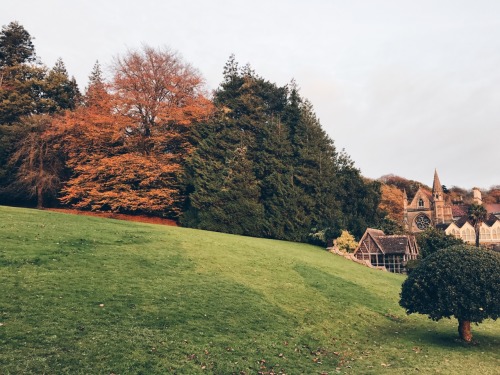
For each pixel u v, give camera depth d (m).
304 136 59.75
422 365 15.45
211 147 54.81
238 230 51.16
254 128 61.03
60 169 54.53
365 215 59.97
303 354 16.14
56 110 63.00
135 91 51.16
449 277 18.58
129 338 14.19
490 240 95.69
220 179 52.38
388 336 20.17
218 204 51.19
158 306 17.84
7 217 28.69
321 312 22.22
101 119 49.03
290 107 63.34
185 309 18.14
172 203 52.16
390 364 15.59
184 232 35.28
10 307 14.91
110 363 12.30
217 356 14.28
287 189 55.06
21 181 50.44
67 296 16.95
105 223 33.47
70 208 55.41
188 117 54.16
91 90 60.69
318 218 55.38
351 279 31.81
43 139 51.19
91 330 14.30
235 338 16.25
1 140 52.69
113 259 23.23
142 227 34.41
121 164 47.62
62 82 66.50
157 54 53.31
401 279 39.12
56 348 12.61
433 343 18.92
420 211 101.81
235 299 20.84
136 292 18.95
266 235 52.72
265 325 18.44
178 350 14.07
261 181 55.56
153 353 13.47
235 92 63.81
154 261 24.44
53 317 14.74
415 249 57.41
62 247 23.34
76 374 11.40
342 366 15.22
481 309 18.00
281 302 22.27
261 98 65.81
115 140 49.84
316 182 56.81
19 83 61.19
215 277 23.91
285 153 57.56
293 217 53.59
